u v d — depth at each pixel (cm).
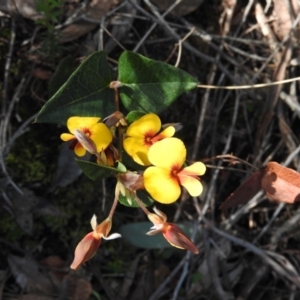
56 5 20
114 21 22
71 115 18
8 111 22
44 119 18
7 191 23
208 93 23
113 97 19
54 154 23
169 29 22
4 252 23
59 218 23
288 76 23
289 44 23
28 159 23
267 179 19
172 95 19
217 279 23
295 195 19
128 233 23
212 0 23
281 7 23
